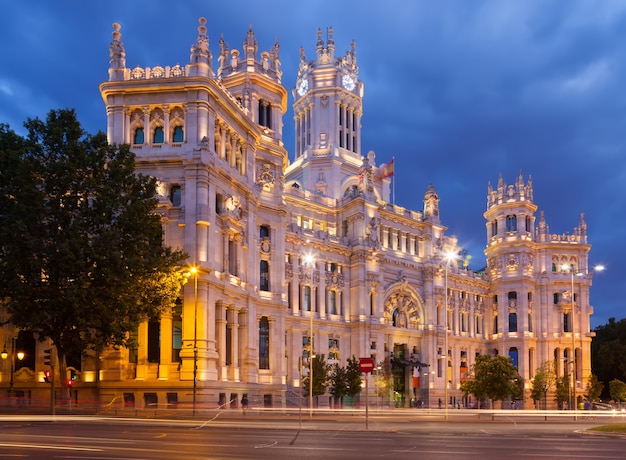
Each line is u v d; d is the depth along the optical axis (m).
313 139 142.88
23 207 55.38
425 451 28.70
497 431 45.50
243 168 86.31
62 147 59.38
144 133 74.69
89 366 70.44
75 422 48.03
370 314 120.38
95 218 57.88
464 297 147.38
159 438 33.16
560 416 85.81
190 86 74.00
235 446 29.42
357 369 103.81
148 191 60.59
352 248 120.31
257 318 86.19
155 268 59.06
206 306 70.12
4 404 68.62
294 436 36.75
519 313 147.25
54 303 55.56
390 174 129.62
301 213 120.56
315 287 114.69
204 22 77.31
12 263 55.09
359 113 149.62
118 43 76.69
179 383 67.50
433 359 130.88
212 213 73.56
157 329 71.00
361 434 40.16
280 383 87.38
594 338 179.88
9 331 72.94
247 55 95.38
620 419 77.44
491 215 157.75
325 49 148.38
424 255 136.38
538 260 152.38
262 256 89.75
